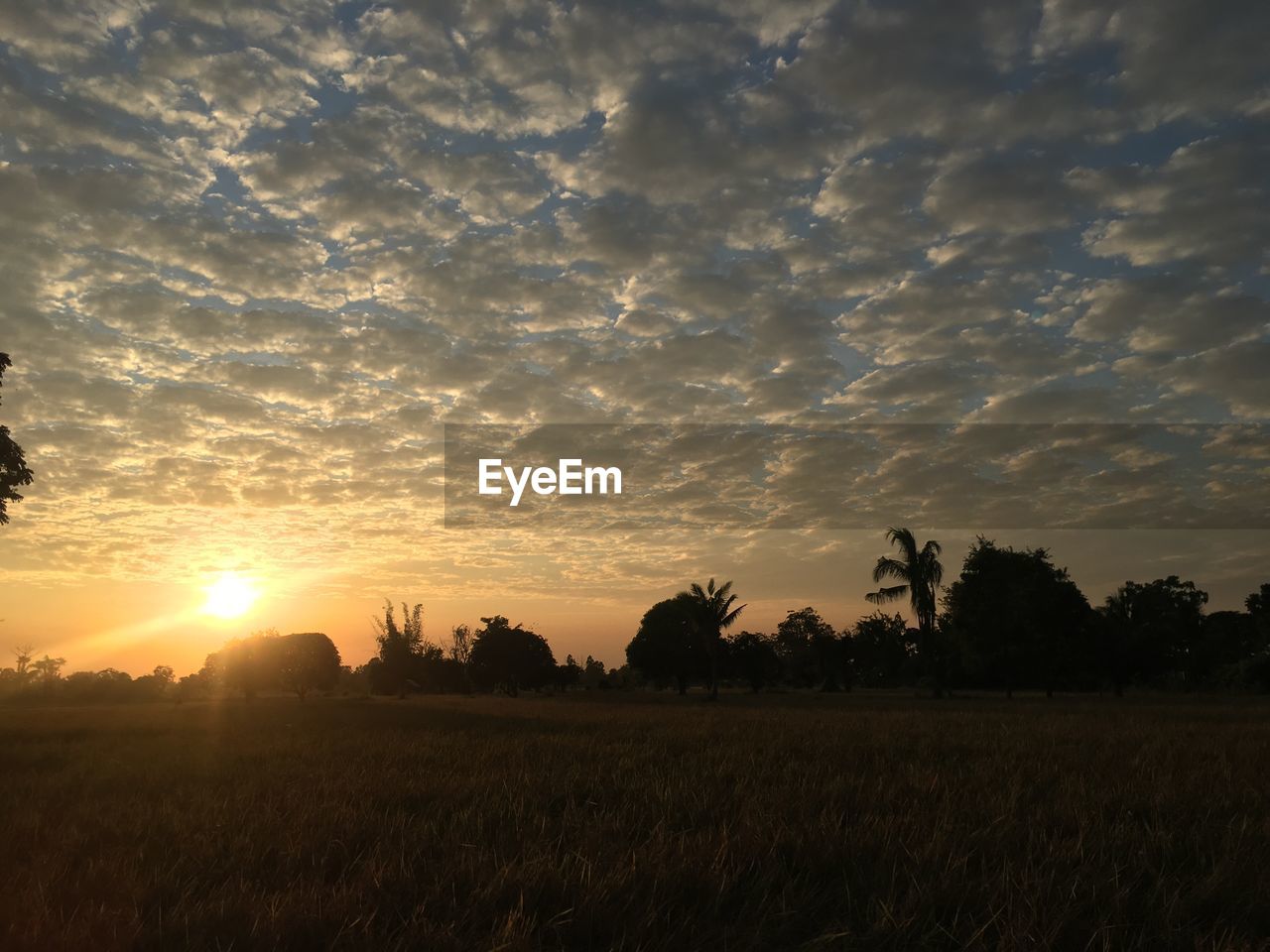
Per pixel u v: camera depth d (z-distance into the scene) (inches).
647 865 243.3
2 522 914.7
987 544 2427.4
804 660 3863.2
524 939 191.0
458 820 336.2
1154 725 930.1
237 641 3735.2
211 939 197.9
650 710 1611.7
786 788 389.4
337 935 191.2
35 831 328.5
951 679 2659.9
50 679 4899.1
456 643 4756.4
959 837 274.8
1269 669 2674.7
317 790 430.0
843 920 214.7
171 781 508.4
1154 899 215.5
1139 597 2706.7
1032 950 182.7
